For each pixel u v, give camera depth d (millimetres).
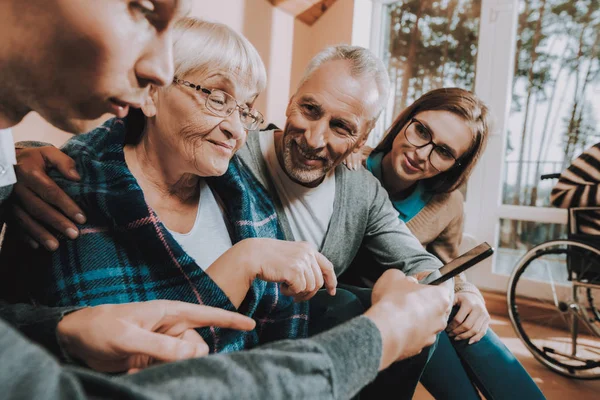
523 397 905
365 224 1068
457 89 1287
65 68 285
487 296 2627
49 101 312
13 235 594
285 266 587
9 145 527
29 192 579
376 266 1136
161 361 402
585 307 2234
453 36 2875
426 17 2982
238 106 633
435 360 974
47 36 270
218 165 651
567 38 2475
